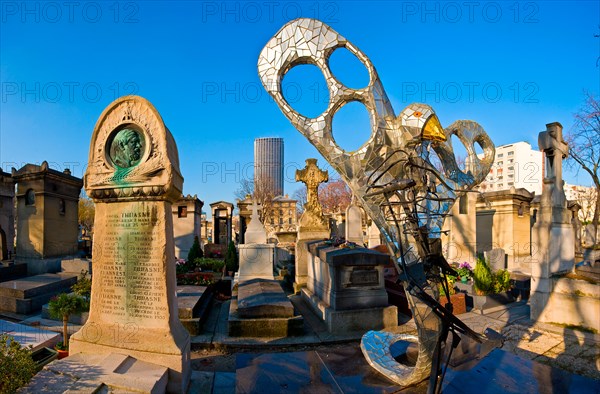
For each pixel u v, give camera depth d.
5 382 3.45
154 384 3.86
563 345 6.32
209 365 5.65
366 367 4.27
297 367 4.27
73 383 3.65
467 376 3.96
